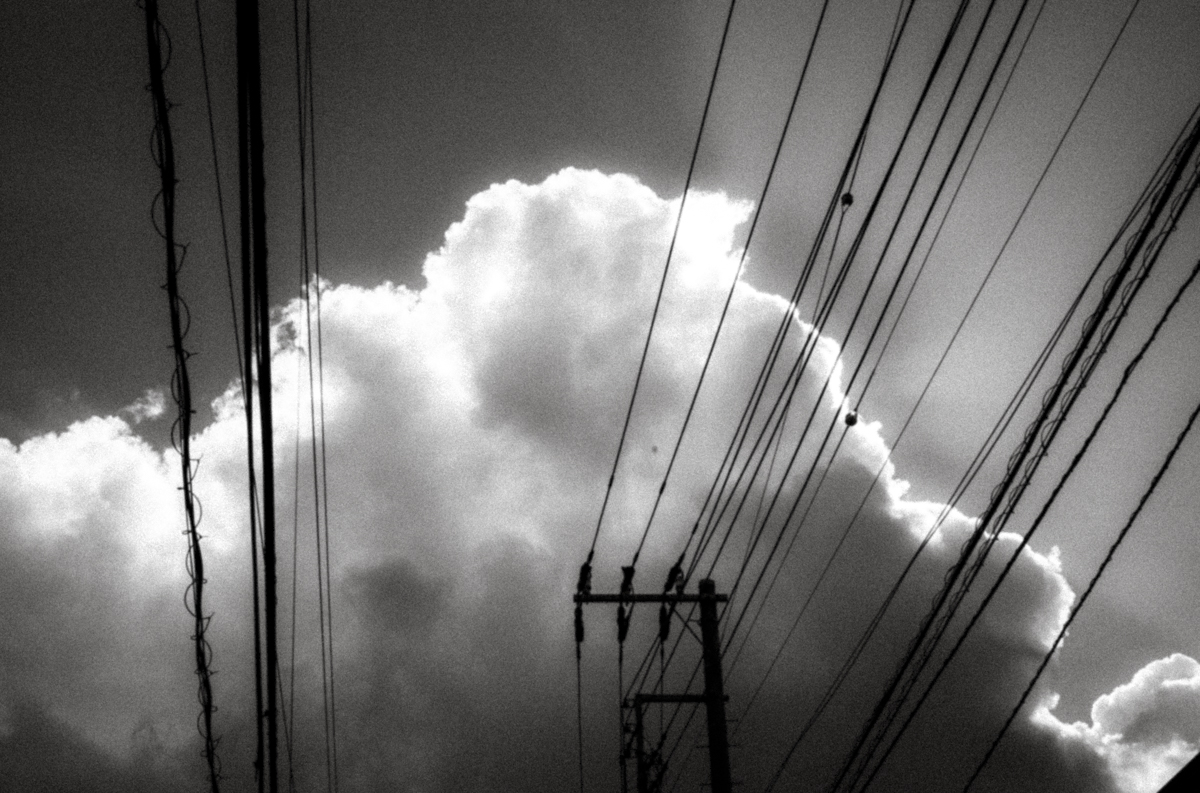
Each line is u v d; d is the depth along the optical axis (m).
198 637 9.55
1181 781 9.84
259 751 10.51
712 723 15.60
